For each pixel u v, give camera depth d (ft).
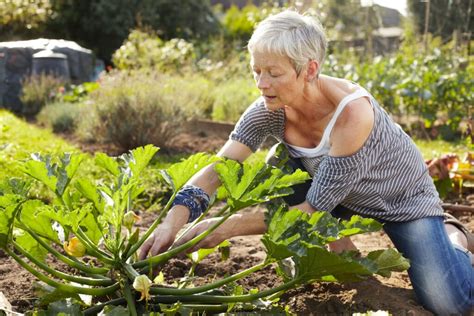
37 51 37.68
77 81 41.24
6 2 63.98
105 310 6.84
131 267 7.23
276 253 6.86
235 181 7.11
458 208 13.47
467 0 45.83
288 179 7.11
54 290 7.21
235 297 7.24
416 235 8.68
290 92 7.82
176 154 23.21
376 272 7.20
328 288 9.12
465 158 16.40
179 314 7.31
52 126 29.01
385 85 29.71
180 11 72.64
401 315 8.27
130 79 26.43
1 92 36.22
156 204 14.66
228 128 28.84
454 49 38.47
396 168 8.57
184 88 29.76
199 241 7.70
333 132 8.29
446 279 8.48
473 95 28.35
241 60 45.27
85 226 7.50
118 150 23.88
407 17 55.26
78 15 68.18
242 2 109.19
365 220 7.01
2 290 8.77
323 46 7.86
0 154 18.62
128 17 68.90
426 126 29.14
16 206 6.60
